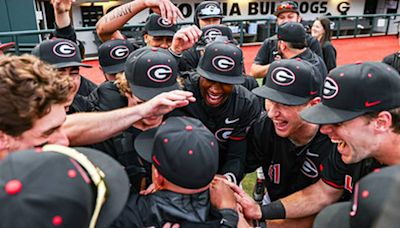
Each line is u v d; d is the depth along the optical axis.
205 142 1.24
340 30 15.71
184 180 1.17
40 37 9.89
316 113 1.49
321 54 4.41
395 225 0.75
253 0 15.47
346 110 1.40
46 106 1.08
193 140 1.22
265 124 2.17
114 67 2.76
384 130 1.37
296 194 1.99
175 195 1.20
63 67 2.21
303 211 1.91
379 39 15.07
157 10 2.53
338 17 14.16
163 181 1.25
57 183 0.80
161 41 3.41
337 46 13.27
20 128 1.05
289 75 1.85
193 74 2.35
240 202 1.78
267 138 2.16
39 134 1.09
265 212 1.88
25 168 0.80
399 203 0.77
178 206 1.18
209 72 2.05
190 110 2.20
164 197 1.20
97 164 1.10
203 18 3.98
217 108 2.19
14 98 1.02
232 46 2.12
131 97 1.88
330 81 1.47
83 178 0.87
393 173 0.84
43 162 0.83
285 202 1.94
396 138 1.38
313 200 1.92
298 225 2.04
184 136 1.23
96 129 1.48
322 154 1.95
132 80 1.80
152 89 1.77
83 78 3.15
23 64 1.09
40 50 2.24
